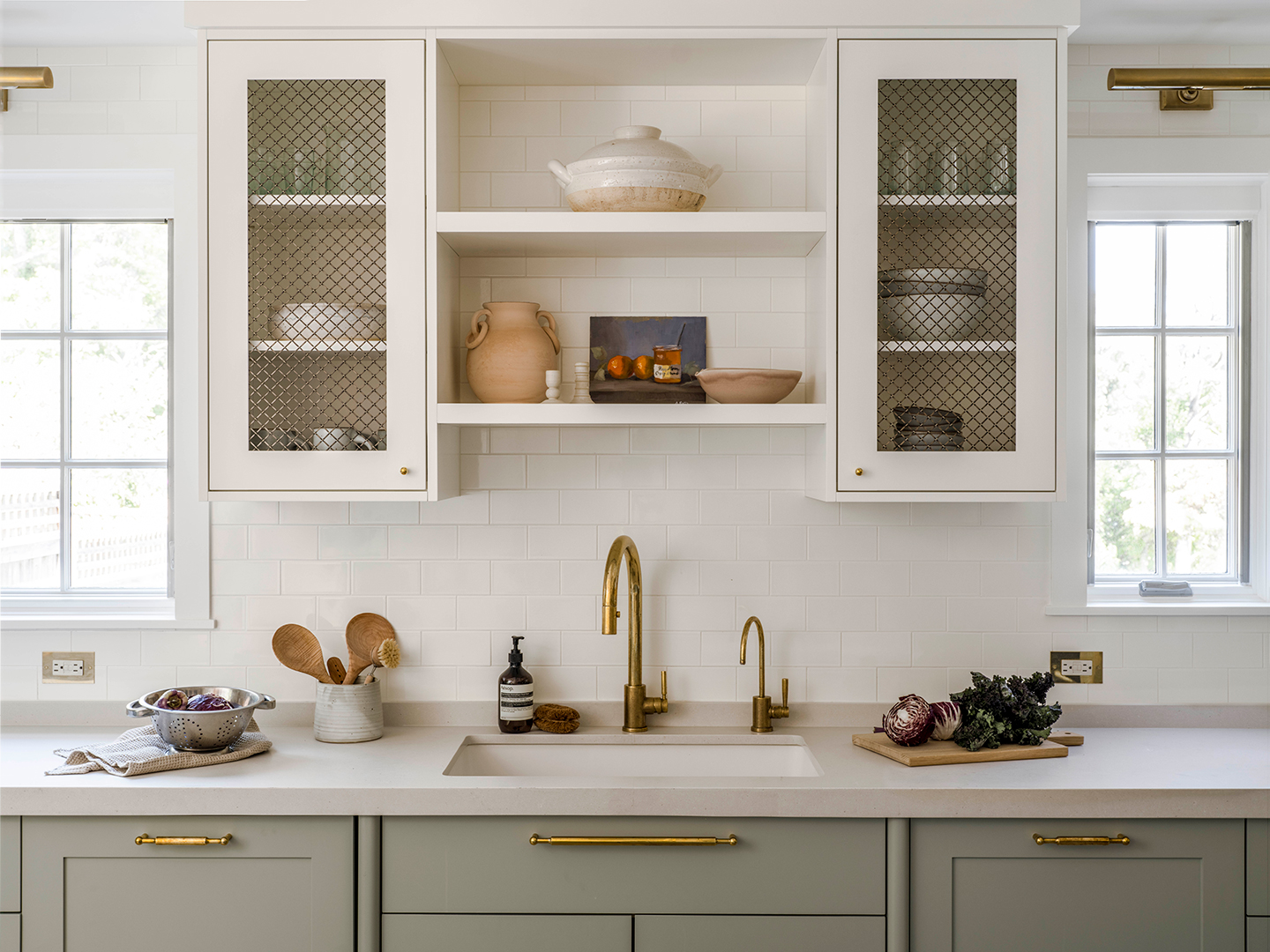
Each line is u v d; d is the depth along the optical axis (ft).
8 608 7.65
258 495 6.38
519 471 7.47
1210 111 7.55
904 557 7.48
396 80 6.35
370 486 6.39
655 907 5.66
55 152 7.46
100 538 7.76
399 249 6.37
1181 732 7.25
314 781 5.80
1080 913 5.69
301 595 7.45
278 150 6.36
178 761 6.08
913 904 5.67
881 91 6.37
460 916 5.67
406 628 7.46
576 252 7.24
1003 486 6.40
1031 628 7.48
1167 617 7.50
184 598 7.44
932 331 6.39
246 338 6.35
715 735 7.08
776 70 7.06
